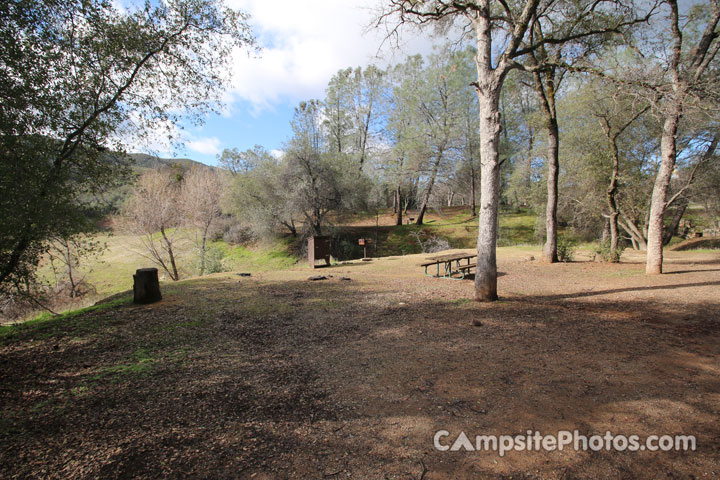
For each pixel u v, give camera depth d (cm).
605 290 828
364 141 3803
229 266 2231
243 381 371
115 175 667
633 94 841
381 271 1220
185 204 2572
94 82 607
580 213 1944
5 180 447
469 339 491
